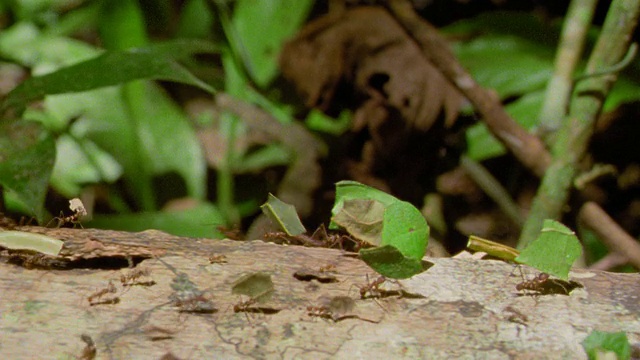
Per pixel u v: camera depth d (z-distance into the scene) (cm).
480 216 81
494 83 76
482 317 43
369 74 74
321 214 82
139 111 83
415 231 43
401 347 42
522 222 76
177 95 94
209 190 87
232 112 89
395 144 75
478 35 81
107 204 82
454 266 44
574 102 63
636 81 74
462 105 76
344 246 47
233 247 45
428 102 73
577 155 63
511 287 44
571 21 64
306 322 42
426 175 79
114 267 44
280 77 91
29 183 48
